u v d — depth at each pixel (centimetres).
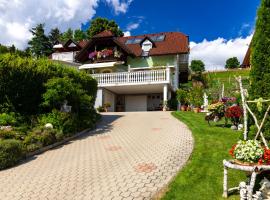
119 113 2184
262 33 836
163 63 3092
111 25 5100
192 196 587
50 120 1304
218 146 941
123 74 2567
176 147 986
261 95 812
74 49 3619
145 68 3003
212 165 758
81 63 3247
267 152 553
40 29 5609
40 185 732
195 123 1434
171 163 818
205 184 639
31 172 847
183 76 3997
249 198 518
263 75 819
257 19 855
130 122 1670
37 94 1460
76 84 1559
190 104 2417
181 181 664
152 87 2641
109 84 2595
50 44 5712
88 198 630
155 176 727
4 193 696
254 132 794
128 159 899
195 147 956
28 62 1445
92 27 5053
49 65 1544
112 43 3094
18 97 1399
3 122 1254
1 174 845
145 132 1325
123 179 724
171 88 2717
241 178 662
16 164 941
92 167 850
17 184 752
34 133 1154
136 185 678
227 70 5784
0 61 1341
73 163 909
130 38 3625
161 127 1421
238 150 567
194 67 6091
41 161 962
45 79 1485
